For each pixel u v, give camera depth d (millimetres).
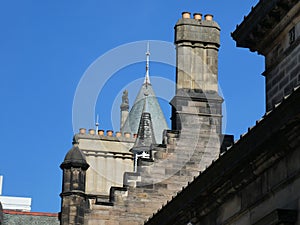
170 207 80750
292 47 77750
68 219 105562
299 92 60938
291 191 65062
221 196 73750
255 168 68562
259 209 68938
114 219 105812
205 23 111562
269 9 78438
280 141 65125
